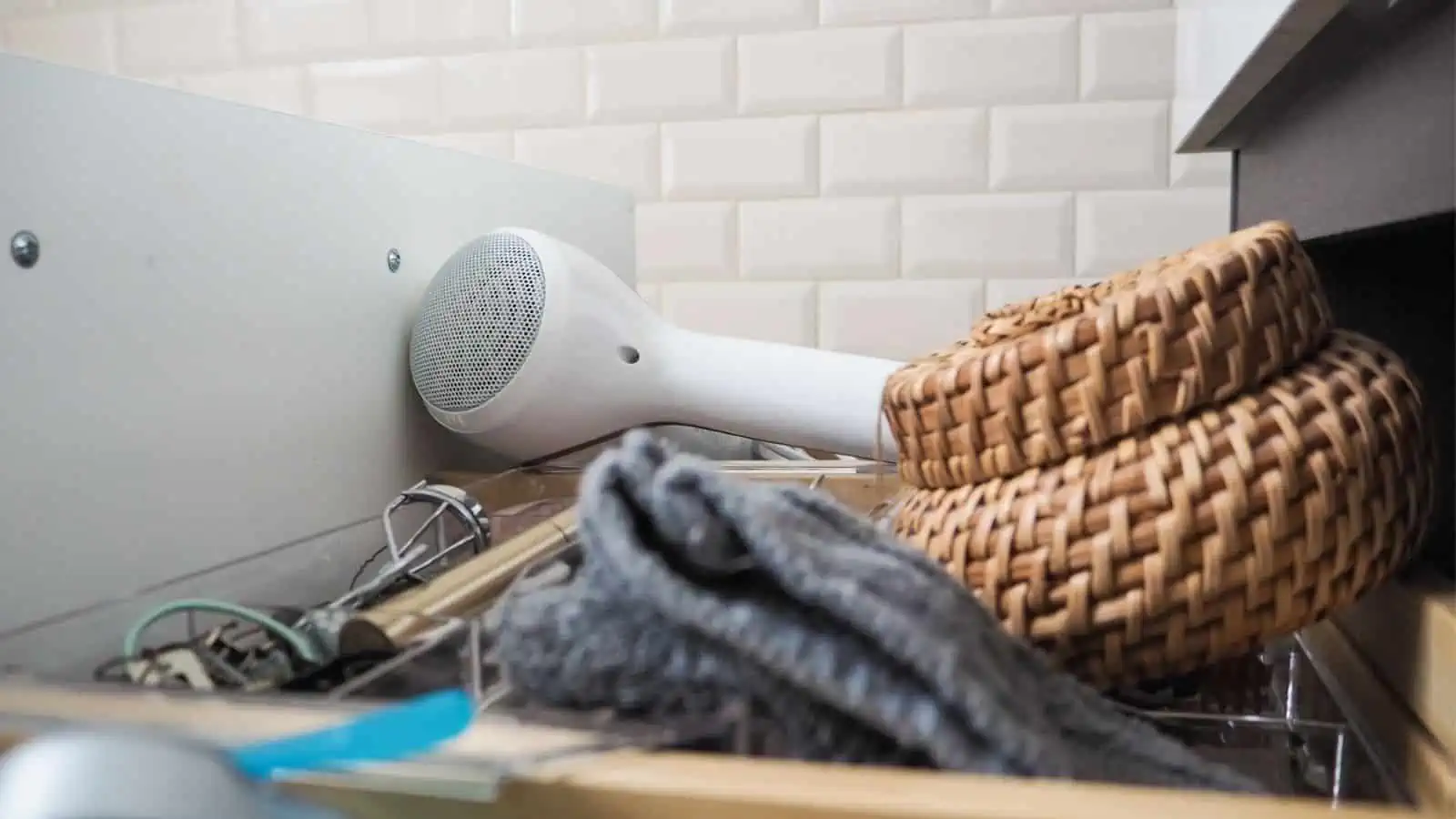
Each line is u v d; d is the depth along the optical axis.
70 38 1.11
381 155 0.58
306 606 0.41
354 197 0.55
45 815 0.18
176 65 1.09
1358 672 0.39
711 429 0.64
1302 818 0.21
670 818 0.22
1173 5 0.87
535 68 1.00
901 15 0.92
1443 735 0.31
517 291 0.57
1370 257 0.52
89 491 0.39
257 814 0.20
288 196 0.50
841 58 0.93
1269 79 0.53
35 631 0.31
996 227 0.92
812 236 0.96
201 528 0.45
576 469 0.63
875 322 0.95
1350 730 0.37
